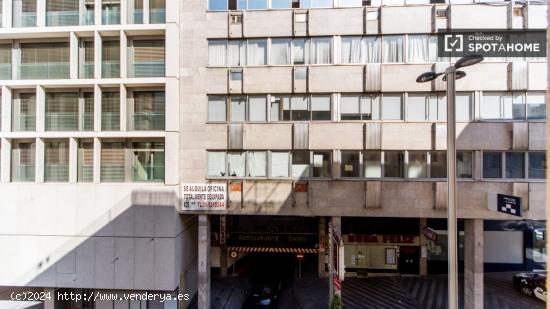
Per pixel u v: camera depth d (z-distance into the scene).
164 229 15.19
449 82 9.08
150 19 15.86
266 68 15.64
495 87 14.79
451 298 8.83
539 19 14.59
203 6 15.80
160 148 16.05
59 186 15.46
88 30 15.30
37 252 15.45
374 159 15.38
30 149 16.11
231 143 15.62
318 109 15.62
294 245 21.39
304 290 19.75
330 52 15.55
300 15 15.55
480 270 15.30
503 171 14.85
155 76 15.91
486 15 14.84
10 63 16.14
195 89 15.80
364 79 15.23
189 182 15.78
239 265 22.48
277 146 15.56
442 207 14.84
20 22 15.97
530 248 21.98
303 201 15.52
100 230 15.33
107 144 16.06
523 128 14.52
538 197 14.55
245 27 15.68
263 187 15.63
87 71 15.98
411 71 15.03
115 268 15.25
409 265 22.00
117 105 16.11
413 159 15.23
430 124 14.96
